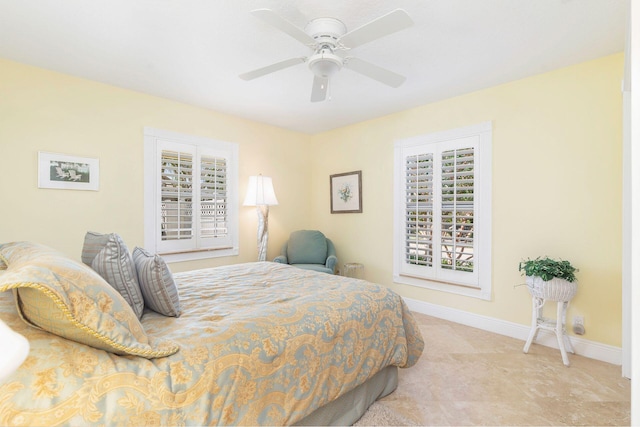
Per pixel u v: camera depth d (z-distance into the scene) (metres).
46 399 0.82
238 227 4.01
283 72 2.71
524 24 2.01
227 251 3.90
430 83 2.95
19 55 2.41
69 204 2.77
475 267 3.18
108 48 2.31
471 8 1.85
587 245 2.54
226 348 1.20
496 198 3.03
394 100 3.40
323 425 1.55
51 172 2.66
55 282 0.88
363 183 4.21
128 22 1.99
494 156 3.04
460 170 3.29
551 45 2.27
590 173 2.53
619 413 1.81
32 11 1.86
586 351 2.53
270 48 2.31
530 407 1.87
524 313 2.87
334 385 1.53
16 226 2.52
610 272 2.44
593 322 2.52
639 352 0.52
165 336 1.24
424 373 2.26
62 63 2.54
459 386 2.09
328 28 1.89
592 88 2.51
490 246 3.07
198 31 2.09
